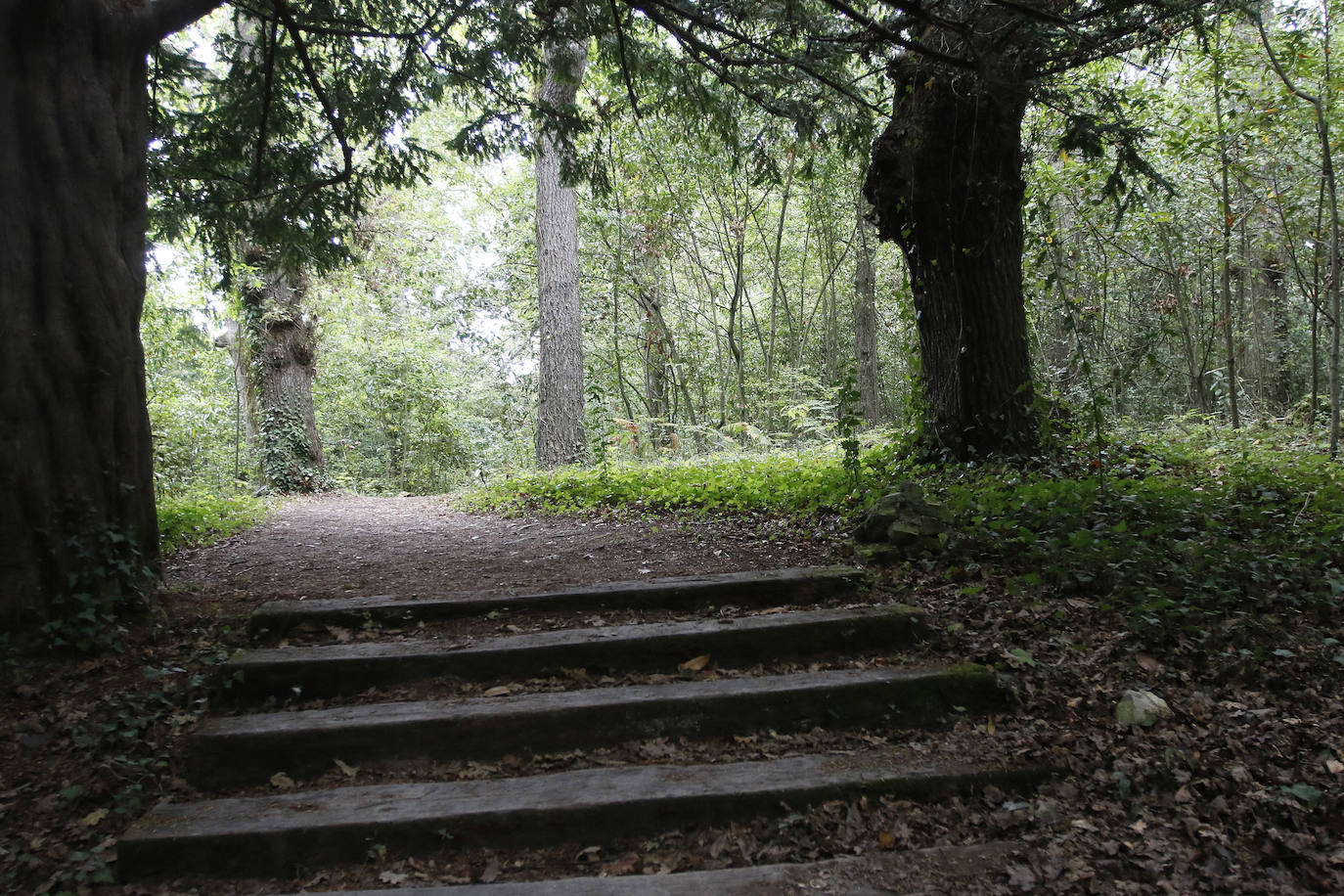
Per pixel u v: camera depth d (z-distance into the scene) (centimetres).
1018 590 430
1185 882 244
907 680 355
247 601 490
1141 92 888
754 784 298
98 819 292
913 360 795
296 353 1619
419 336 2147
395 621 440
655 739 341
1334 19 852
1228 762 296
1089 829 273
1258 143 949
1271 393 1292
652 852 281
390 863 278
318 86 651
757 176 784
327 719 339
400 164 761
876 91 844
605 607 451
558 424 1371
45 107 402
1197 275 1280
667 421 1794
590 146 1405
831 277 1791
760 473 831
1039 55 569
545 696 357
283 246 775
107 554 412
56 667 375
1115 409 1290
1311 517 499
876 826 285
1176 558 446
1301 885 239
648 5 571
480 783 311
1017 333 726
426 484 2306
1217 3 512
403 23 710
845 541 544
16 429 385
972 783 301
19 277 391
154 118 661
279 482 1575
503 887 255
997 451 719
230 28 1285
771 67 647
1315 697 324
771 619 409
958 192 697
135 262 449
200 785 320
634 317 2027
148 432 458
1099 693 346
